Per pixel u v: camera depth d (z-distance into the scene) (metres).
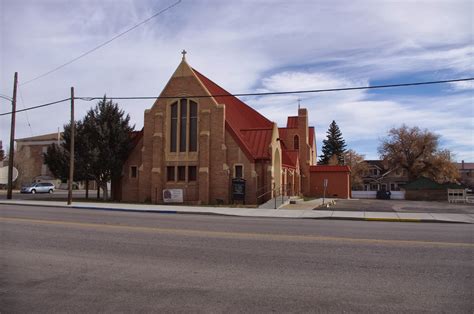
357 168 78.50
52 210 22.50
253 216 20.70
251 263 8.38
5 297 6.26
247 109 44.22
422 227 14.94
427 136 62.41
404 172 67.88
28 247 10.21
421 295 6.27
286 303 5.90
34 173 73.19
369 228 14.35
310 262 8.45
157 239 11.32
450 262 8.44
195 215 21.20
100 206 26.80
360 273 7.56
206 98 32.88
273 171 32.19
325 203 29.22
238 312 5.54
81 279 7.24
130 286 6.80
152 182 33.31
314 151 59.00
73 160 30.73
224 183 31.72
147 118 34.62
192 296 6.25
